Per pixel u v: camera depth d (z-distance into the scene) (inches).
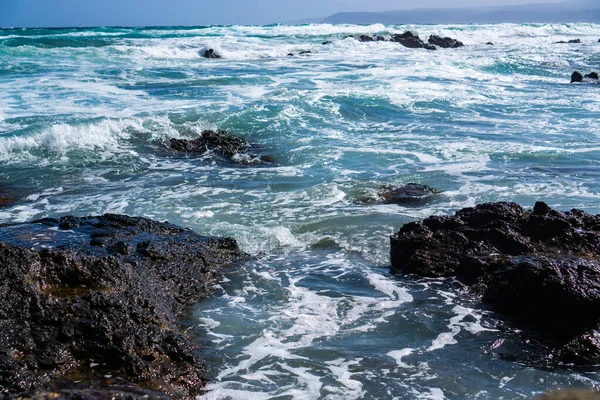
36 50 1243.2
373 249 335.0
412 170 490.0
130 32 1902.1
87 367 194.2
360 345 231.5
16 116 631.8
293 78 985.5
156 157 535.5
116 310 211.8
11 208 396.5
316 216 383.9
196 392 197.8
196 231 351.9
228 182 463.8
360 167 501.4
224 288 283.7
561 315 244.5
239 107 716.0
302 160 527.2
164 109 695.1
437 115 716.0
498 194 424.5
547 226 299.7
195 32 1990.7
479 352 227.3
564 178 462.9
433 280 292.5
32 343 193.8
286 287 285.3
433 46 1804.9
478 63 1243.8
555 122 679.7
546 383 204.5
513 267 266.4
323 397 197.0
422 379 207.9
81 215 383.9
